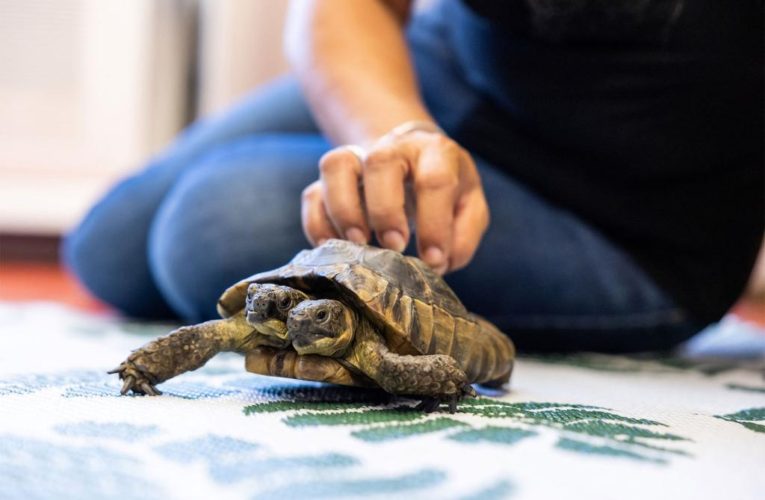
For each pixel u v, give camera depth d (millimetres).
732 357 948
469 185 653
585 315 865
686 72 815
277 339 519
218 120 1214
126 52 1827
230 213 851
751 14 797
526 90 859
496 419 500
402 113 760
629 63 822
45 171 1857
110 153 1860
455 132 925
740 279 907
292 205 851
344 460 417
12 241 1913
